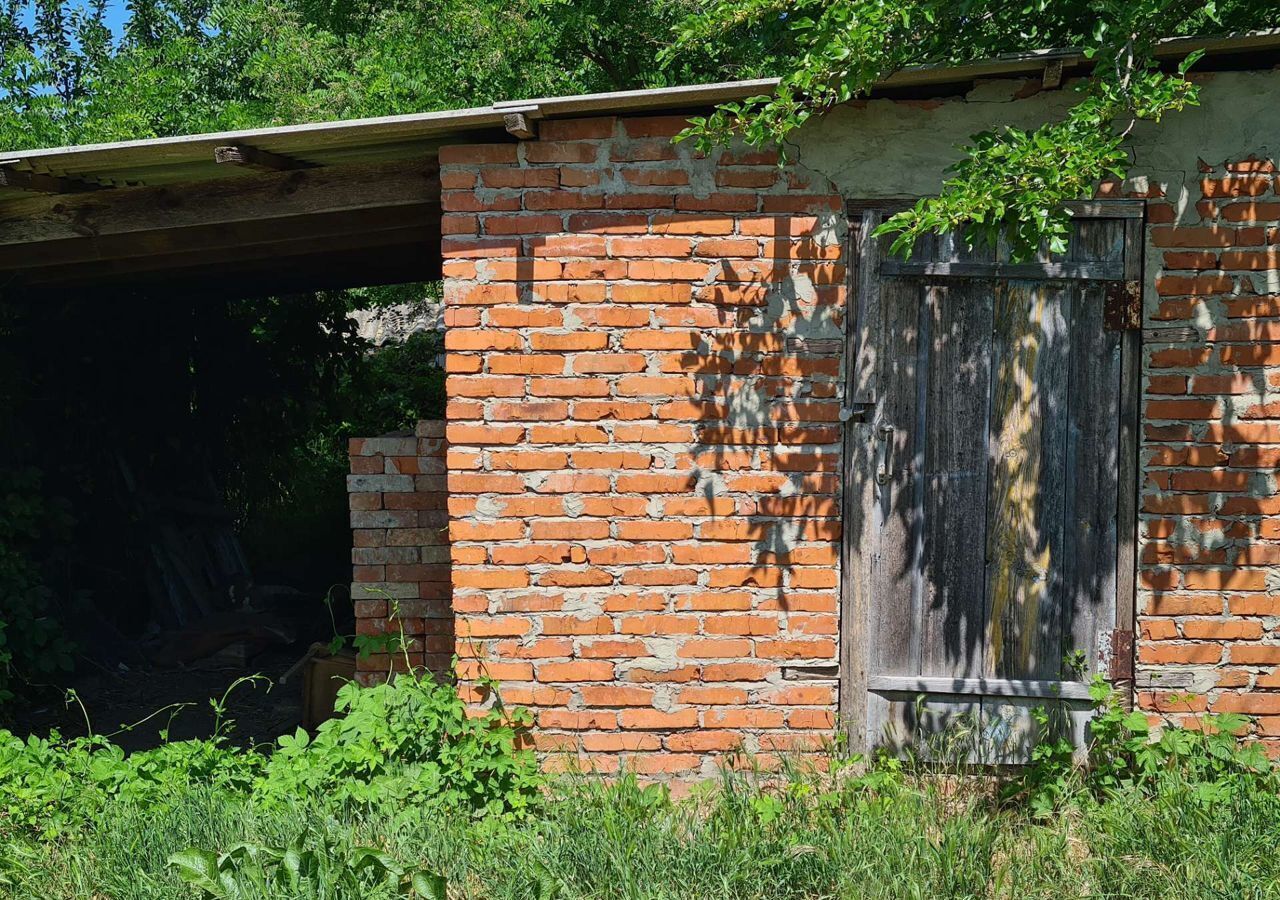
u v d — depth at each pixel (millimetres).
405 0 15320
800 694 4648
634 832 4051
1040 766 4520
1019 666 4648
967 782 4625
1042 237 4512
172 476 8609
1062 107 4430
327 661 5863
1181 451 4492
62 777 4434
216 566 8703
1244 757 4371
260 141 4371
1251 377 4445
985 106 4453
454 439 4594
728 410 4562
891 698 4676
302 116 14250
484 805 4469
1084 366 4555
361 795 4297
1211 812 4105
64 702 6449
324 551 9891
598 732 4676
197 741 4766
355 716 4562
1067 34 4746
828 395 4555
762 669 4645
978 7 4293
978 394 4594
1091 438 4574
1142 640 4559
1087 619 4617
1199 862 3762
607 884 3777
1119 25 3977
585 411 4566
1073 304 4547
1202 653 4535
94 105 16047
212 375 8828
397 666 5277
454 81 13836
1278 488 4465
